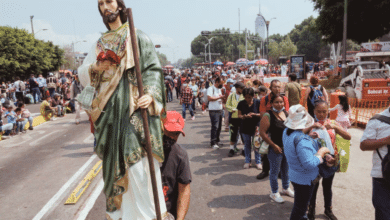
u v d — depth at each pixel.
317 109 3.62
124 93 2.02
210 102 7.88
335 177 5.49
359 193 4.81
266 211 4.39
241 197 4.89
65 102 16.28
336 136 4.17
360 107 11.68
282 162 4.76
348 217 4.09
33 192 5.41
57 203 4.88
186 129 10.75
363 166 6.00
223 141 8.80
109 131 2.04
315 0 23.38
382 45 17.22
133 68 2.01
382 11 19.39
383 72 14.20
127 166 1.94
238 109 6.24
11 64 27.53
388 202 2.84
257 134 5.61
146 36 2.12
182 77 18.72
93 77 2.09
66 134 10.80
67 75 29.98
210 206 4.59
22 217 4.45
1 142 10.03
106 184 2.09
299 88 7.09
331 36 23.48
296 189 3.38
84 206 4.71
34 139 10.25
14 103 20.59
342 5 20.45
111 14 2.06
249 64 53.91
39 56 30.81
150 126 2.00
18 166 7.13
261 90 7.13
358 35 22.38
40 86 23.50
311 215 4.01
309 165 3.08
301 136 3.21
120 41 2.04
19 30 30.75
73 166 6.89
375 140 2.82
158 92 2.01
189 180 2.48
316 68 44.25
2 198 5.20
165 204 2.27
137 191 1.97
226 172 6.10
